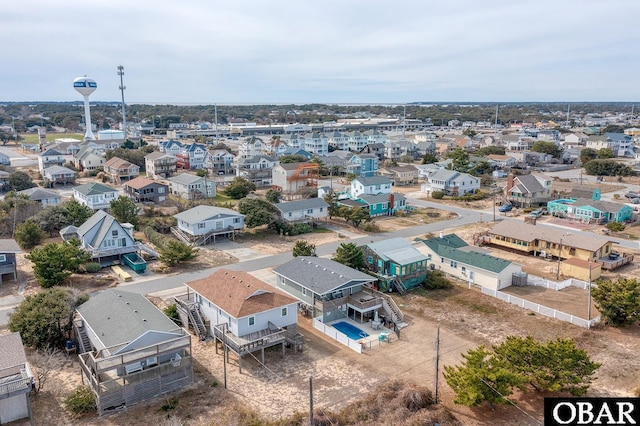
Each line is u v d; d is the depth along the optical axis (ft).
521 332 127.65
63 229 203.10
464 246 183.32
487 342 122.42
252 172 349.82
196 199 288.92
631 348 118.01
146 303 120.88
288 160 400.88
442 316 138.21
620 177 378.32
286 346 120.06
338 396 98.63
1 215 224.33
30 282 160.35
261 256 190.49
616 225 228.43
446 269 172.65
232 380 104.53
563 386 96.73
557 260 189.47
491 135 614.75
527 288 158.40
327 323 134.00
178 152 448.24
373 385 102.94
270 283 159.74
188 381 102.22
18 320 112.78
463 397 89.10
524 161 435.94
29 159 461.78
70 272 156.25
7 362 90.48
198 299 130.00
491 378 88.53
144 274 168.66
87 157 390.83
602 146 514.27
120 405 94.53
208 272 171.32
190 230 205.67
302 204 240.12
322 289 132.87
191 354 104.83
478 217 262.26
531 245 196.03
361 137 561.43
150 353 98.73
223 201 289.53
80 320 118.32
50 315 112.78
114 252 176.55
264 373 107.55
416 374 107.65
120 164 356.18
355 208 243.19
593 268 163.63
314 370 109.09
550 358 94.84
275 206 231.91
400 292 154.40
